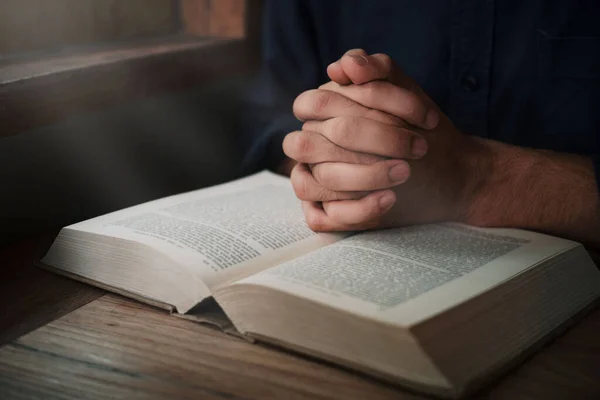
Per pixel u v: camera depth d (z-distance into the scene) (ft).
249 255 2.02
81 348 1.86
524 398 1.73
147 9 2.91
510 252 2.03
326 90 2.18
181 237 2.06
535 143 2.75
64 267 2.16
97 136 2.60
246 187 2.47
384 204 2.08
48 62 2.45
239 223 2.17
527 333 1.86
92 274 2.11
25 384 1.76
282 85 2.92
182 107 2.86
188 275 1.93
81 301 2.04
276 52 2.92
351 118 2.09
